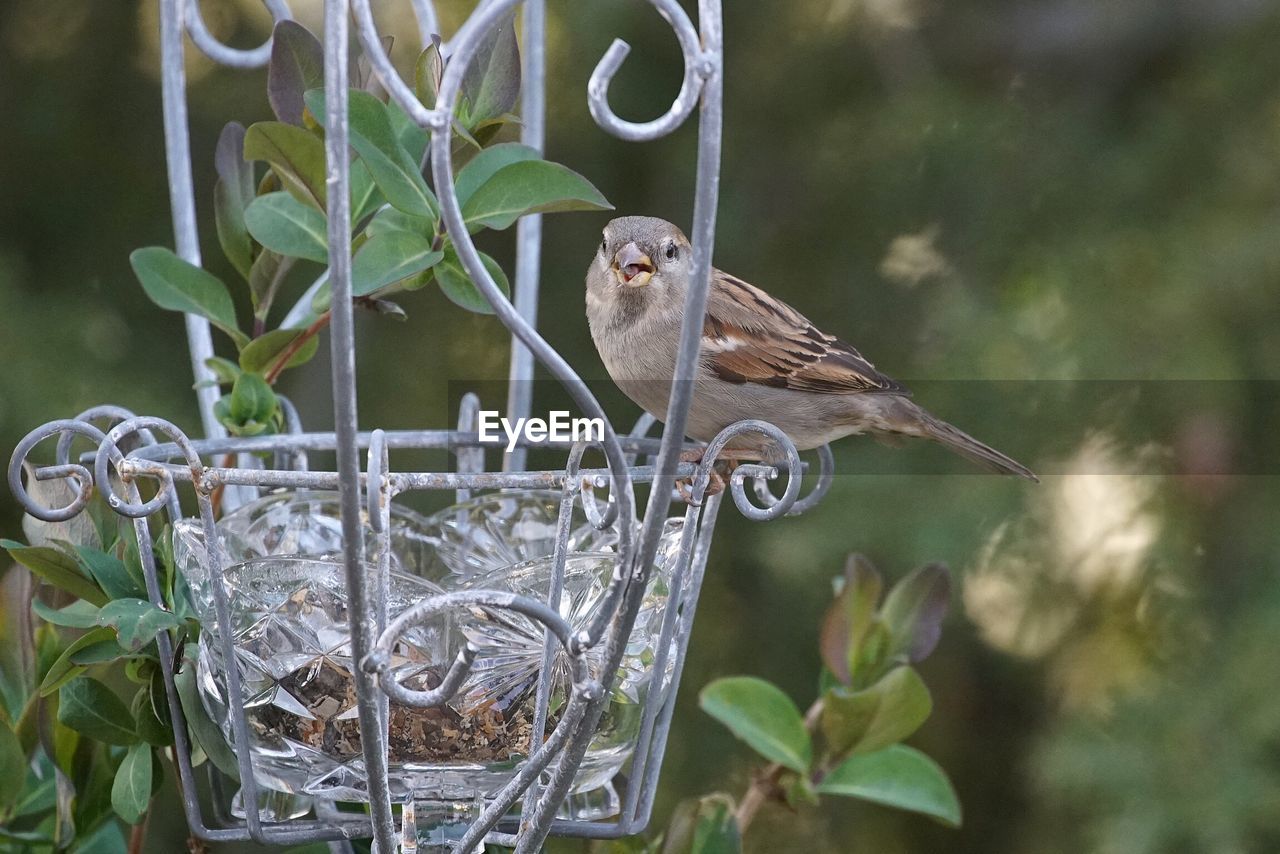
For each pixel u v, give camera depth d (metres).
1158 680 10.01
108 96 10.88
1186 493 10.11
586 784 4.07
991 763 10.98
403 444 4.76
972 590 10.52
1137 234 10.52
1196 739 9.70
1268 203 10.44
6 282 10.19
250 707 3.86
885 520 10.01
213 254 10.64
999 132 10.82
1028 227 10.70
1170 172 10.66
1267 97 10.68
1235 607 10.09
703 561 4.27
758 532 10.18
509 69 4.39
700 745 10.14
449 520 5.05
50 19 10.86
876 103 11.02
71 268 10.77
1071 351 10.11
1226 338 10.15
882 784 5.29
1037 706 10.81
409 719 3.80
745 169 10.95
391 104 4.54
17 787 5.05
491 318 9.38
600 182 10.70
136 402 10.01
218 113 10.88
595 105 3.13
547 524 5.02
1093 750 9.80
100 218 10.85
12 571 5.17
